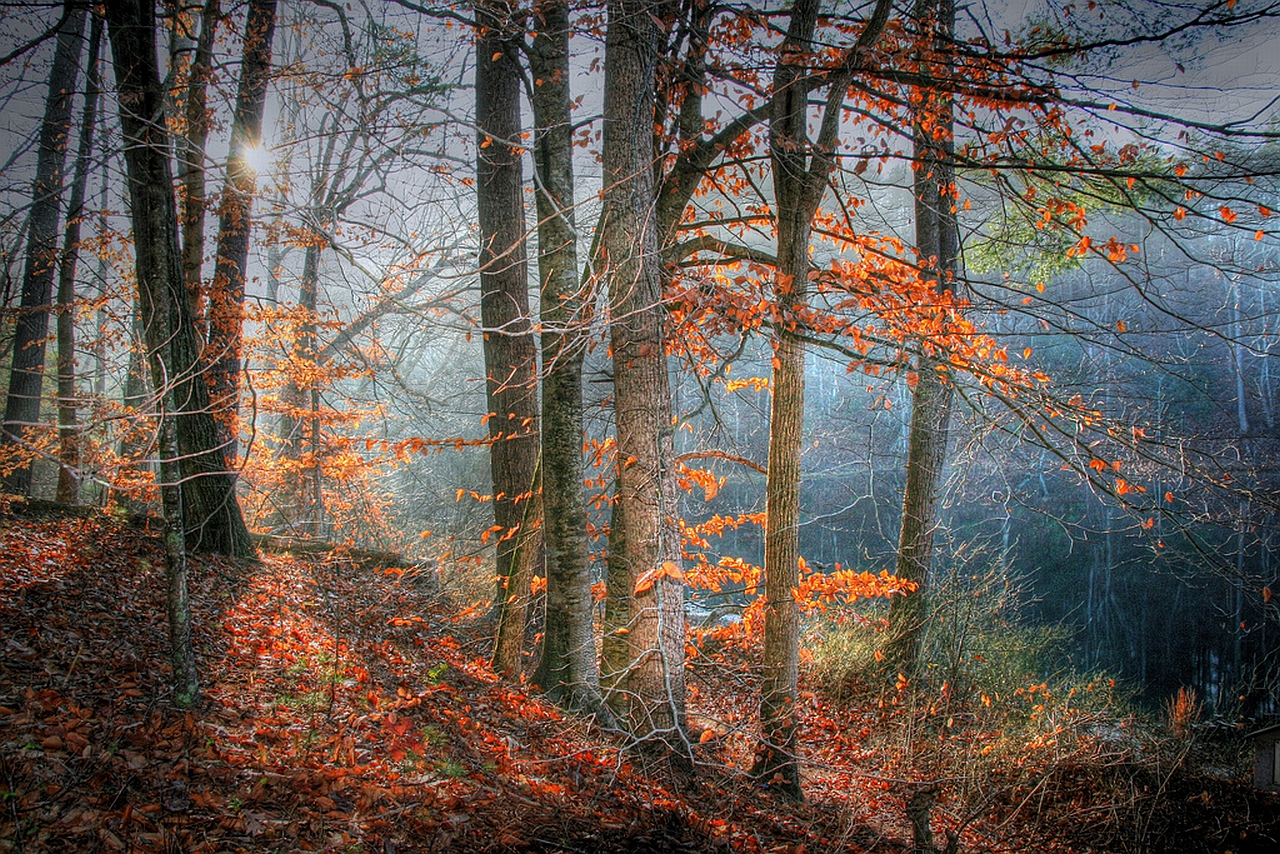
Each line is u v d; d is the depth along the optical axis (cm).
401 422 2325
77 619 644
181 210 1132
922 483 1144
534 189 852
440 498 2375
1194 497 1204
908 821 778
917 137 780
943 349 752
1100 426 709
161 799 402
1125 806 770
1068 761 845
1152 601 2156
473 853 445
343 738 547
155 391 506
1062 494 2392
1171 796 812
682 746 736
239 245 1180
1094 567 2280
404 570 1249
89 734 446
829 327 762
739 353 816
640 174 717
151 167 540
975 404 820
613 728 810
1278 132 574
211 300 1137
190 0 1134
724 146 848
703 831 586
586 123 772
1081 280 1988
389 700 674
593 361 1218
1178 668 2062
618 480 855
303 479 1588
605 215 766
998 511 2397
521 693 852
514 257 1012
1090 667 2133
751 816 685
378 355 1370
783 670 810
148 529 999
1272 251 1773
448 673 835
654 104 841
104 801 382
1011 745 898
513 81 1016
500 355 1020
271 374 1312
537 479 922
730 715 981
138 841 357
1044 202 856
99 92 632
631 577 759
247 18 1140
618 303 734
